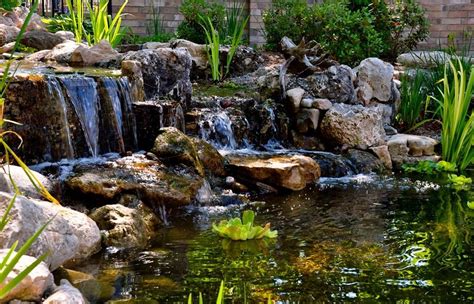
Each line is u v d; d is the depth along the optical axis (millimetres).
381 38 10883
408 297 3680
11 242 3459
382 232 4969
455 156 7672
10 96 5465
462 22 12617
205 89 8711
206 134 7141
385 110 8727
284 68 8359
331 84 8289
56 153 5750
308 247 4590
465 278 3990
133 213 4801
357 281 3934
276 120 7871
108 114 6242
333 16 10461
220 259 4301
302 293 3725
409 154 7883
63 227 3939
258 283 3875
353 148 7656
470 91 7648
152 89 7293
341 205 5820
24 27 3055
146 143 6488
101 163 5633
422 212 5586
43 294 3188
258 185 6281
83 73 6738
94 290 3674
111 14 11766
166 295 3641
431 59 10383
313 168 6723
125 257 4293
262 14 11344
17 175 4637
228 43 10609
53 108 5734
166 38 11062
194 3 10703
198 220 5242
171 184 5469
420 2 12578
